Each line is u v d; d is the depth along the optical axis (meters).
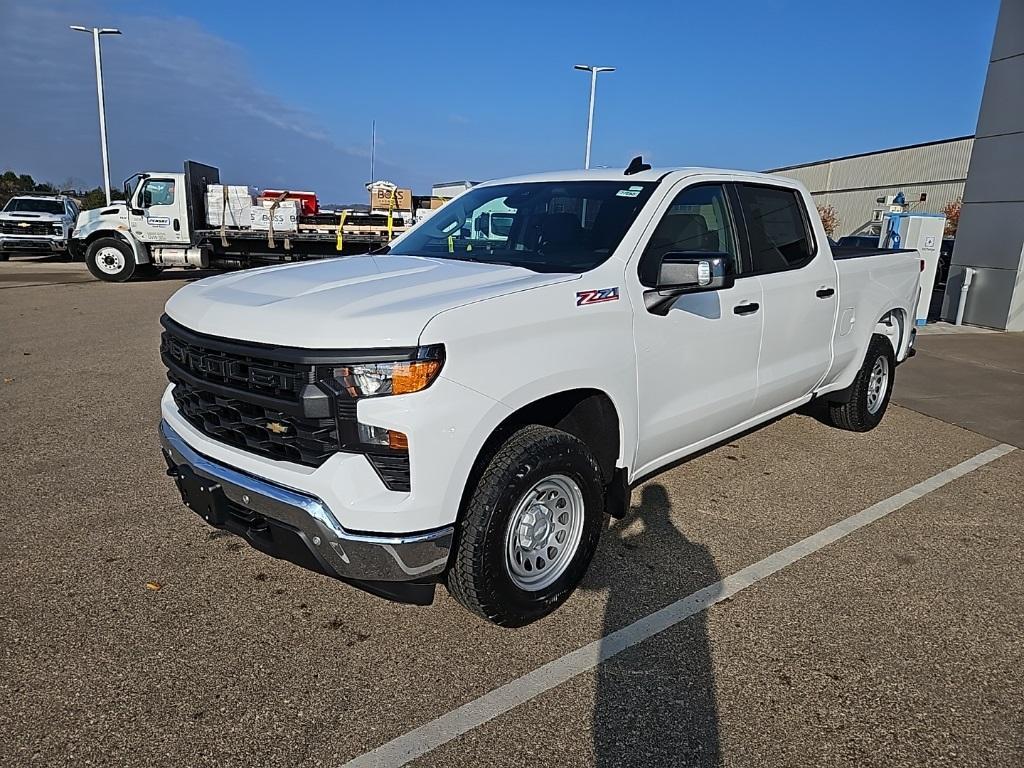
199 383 2.96
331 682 2.77
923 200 39.00
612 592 3.45
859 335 5.36
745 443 5.66
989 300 11.84
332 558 2.65
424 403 2.55
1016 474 5.12
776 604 3.37
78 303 13.65
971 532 4.18
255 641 3.02
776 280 4.36
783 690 2.78
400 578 2.66
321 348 2.55
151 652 2.93
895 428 6.18
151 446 5.36
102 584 3.43
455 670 2.86
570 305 3.07
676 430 3.80
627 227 3.55
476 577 2.84
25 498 4.38
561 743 2.48
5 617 3.15
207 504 2.96
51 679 2.75
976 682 2.85
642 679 2.82
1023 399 7.29
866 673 2.89
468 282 3.07
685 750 2.46
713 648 3.03
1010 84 11.23
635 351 3.38
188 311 3.11
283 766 2.36
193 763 2.36
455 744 2.47
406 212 18.81
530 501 3.04
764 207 4.45
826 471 5.09
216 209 17.72
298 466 2.69
